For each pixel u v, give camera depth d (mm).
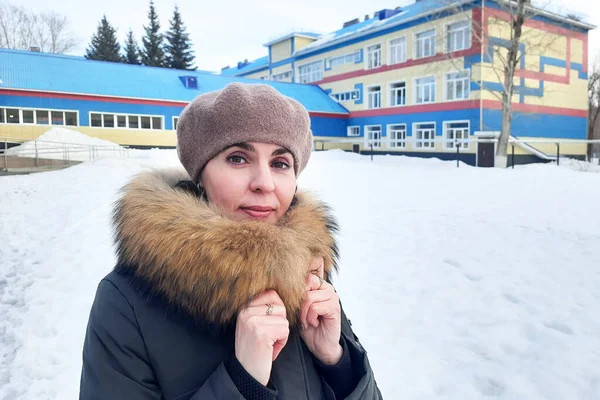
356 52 29109
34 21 44594
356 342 1160
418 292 4371
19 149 19672
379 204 8750
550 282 4465
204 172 1003
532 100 23422
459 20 22422
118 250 928
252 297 852
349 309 4039
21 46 44594
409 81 25781
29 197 10844
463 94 22953
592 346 3240
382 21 27562
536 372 2959
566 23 24234
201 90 26969
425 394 2785
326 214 1123
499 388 2830
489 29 21719
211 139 958
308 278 1003
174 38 48281
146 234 861
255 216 982
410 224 7016
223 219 884
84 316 3896
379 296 4309
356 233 6578
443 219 7242
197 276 828
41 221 8023
